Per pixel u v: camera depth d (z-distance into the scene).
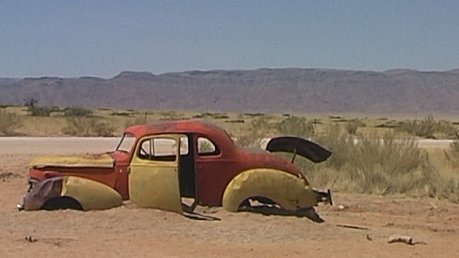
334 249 12.65
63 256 11.55
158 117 85.81
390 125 69.62
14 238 12.74
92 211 14.38
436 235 14.75
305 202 14.81
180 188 14.90
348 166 23.31
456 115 174.25
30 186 15.30
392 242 13.43
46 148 34.22
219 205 14.80
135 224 13.67
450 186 21.55
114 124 58.97
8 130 49.41
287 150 15.98
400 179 21.94
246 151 15.02
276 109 184.25
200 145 20.00
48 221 13.81
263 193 14.67
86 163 14.82
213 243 12.80
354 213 17.56
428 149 33.59
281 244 12.95
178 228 13.52
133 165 14.77
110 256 11.64
